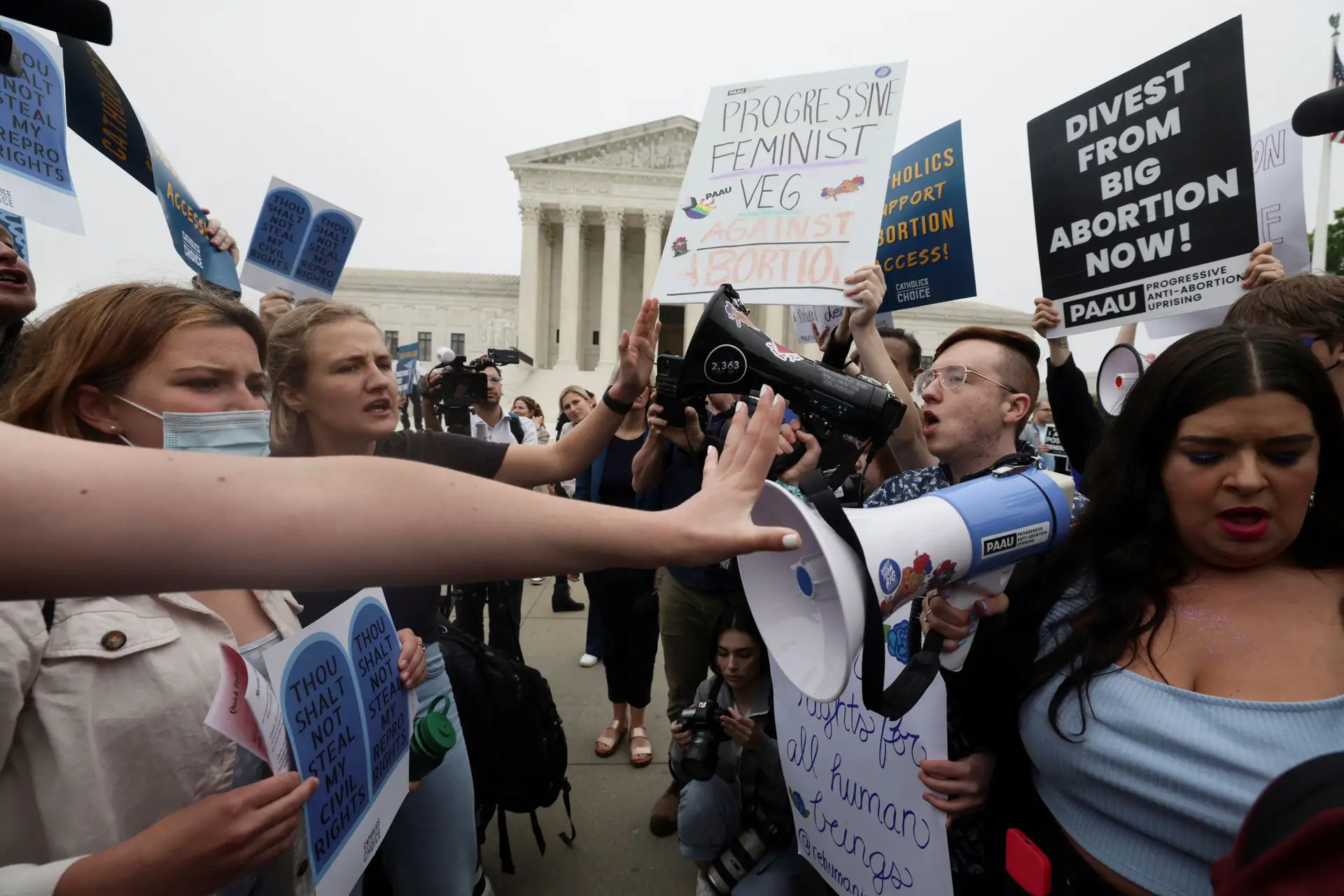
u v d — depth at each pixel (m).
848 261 1.77
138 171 2.14
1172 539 0.97
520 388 30.91
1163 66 2.09
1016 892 1.16
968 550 0.93
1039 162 2.48
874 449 1.17
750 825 1.92
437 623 1.82
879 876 1.39
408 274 41.09
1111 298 2.27
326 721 1.10
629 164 34.59
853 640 0.75
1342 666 0.80
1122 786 0.86
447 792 1.58
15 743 0.80
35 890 0.71
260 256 2.93
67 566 0.43
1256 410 0.83
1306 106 0.88
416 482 0.53
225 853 0.77
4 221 1.96
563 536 0.56
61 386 0.93
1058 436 2.53
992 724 1.20
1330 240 14.44
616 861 2.35
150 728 0.86
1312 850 0.47
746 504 0.65
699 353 1.22
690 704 2.74
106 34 0.59
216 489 0.47
